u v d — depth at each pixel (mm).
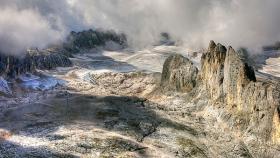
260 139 174625
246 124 186375
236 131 187000
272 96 181500
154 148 170250
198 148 173500
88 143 169875
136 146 170125
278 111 173750
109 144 170125
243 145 175500
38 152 158625
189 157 164250
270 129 174500
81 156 157625
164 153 165750
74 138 174625
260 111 183125
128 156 159500
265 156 165875
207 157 165625
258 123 181000
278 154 164500
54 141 170750
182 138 182625
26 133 179625
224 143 179375
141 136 183125
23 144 166375
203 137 186250
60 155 157000
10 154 155250
